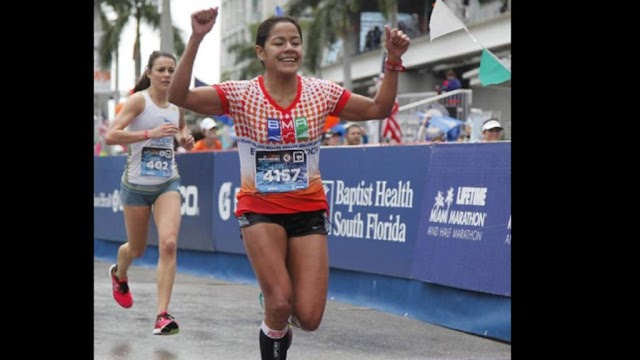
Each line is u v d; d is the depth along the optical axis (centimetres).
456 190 691
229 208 1025
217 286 975
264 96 461
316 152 469
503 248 633
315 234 465
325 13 3578
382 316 755
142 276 1057
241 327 694
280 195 460
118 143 646
